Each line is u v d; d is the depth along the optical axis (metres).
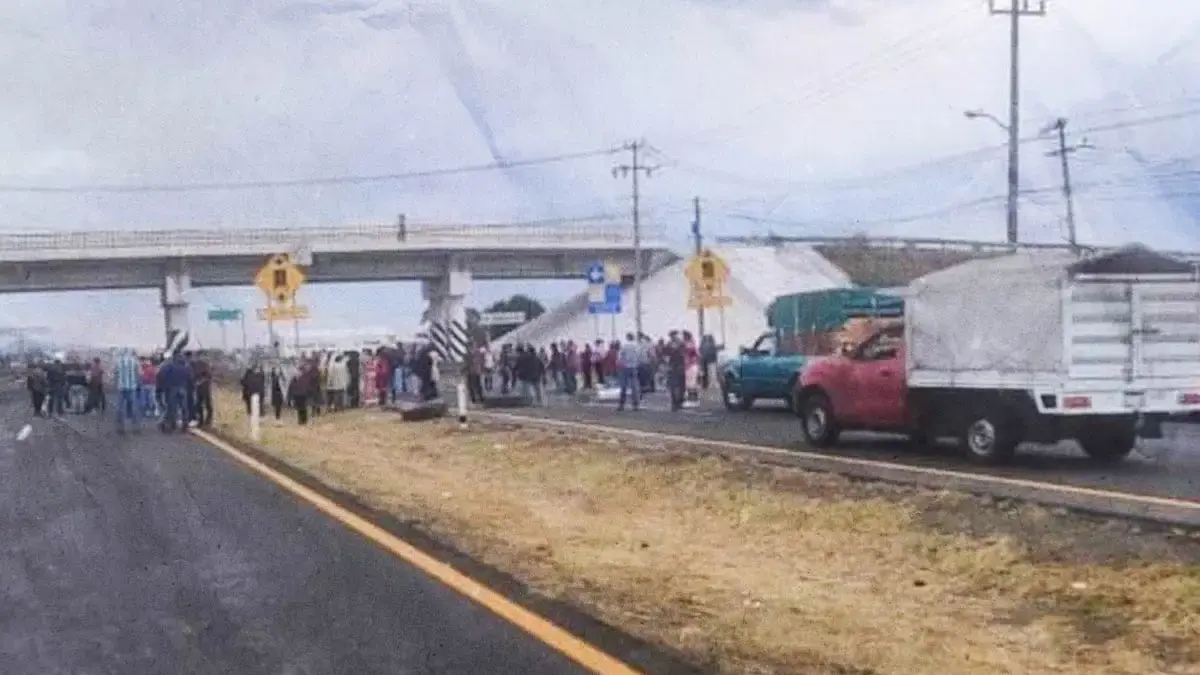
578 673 8.07
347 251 65.50
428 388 41.44
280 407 39.88
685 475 18.80
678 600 10.19
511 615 9.80
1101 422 18.94
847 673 7.91
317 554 12.97
